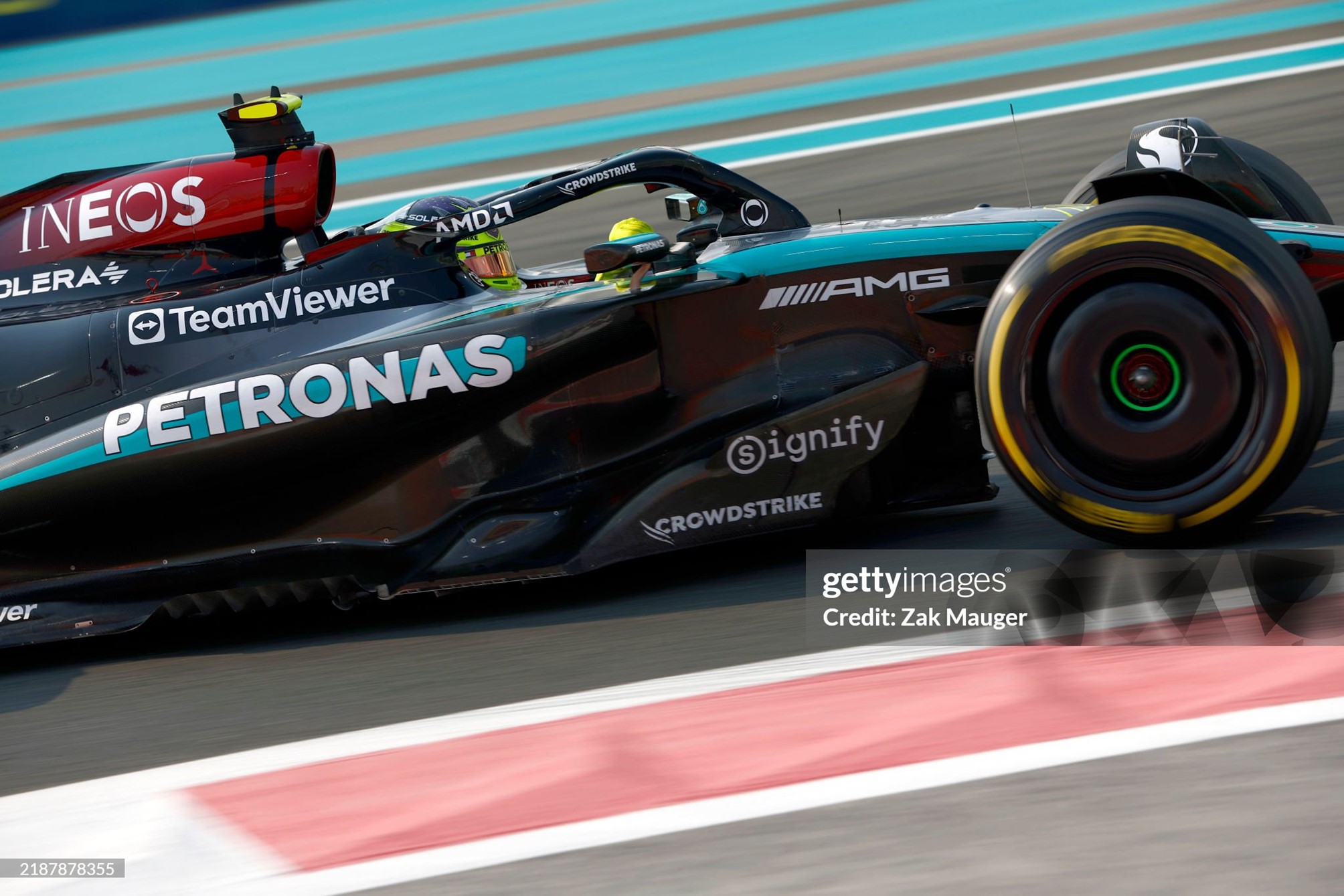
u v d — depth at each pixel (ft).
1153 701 31.63
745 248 45.62
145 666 45.88
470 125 144.25
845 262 44.06
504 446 44.24
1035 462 39.17
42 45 175.52
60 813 34.27
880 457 43.78
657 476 43.73
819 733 32.42
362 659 43.32
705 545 43.68
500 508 44.42
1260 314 36.78
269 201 48.03
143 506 44.55
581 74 156.97
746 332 43.96
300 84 159.84
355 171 134.51
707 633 40.60
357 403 43.83
